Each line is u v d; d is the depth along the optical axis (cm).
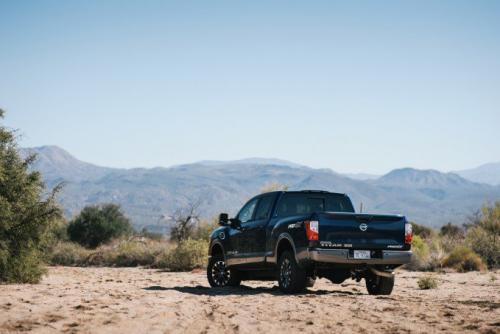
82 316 873
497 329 812
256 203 1469
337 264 1231
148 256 3048
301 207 1384
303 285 1275
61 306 967
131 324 825
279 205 1376
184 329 812
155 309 970
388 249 1248
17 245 1644
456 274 2114
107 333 762
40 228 1673
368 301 1141
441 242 2889
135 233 4528
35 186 1673
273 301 1127
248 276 1504
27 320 825
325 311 985
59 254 3309
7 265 1623
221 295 1250
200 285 1594
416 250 2433
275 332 795
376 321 885
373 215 1250
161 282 1825
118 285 1623
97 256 3256
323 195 1402
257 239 1401
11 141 1683
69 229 4731
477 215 3080
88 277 2103
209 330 808
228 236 1520
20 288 1323
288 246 1317
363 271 1289
